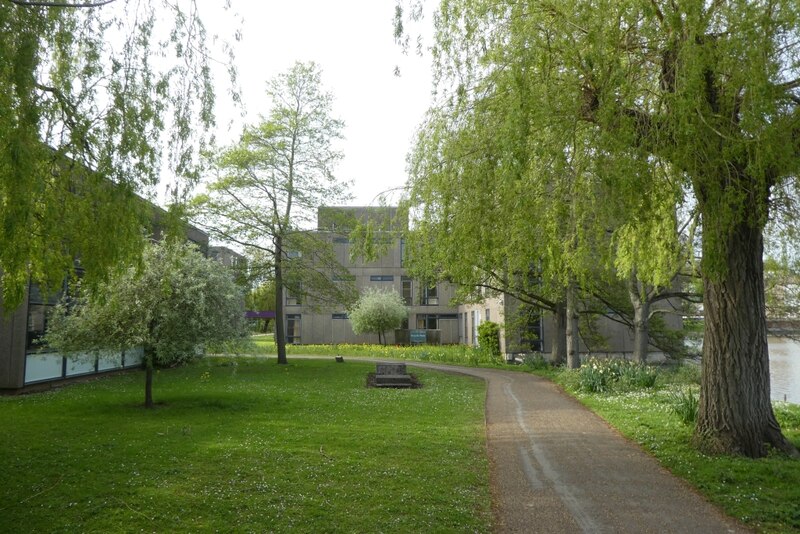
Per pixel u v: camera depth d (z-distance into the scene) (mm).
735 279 8438
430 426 11148
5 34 6594
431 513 6035
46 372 17156
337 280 26266
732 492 6684
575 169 7762
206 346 13148
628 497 6730
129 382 18719
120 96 7828
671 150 7043
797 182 7973
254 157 23750
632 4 7062
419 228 10008
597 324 30000
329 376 21438
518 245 9180
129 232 8172
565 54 7352
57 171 7703
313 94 24875
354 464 8008
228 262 25859
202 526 5688
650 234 10664
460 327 43906
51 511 6129
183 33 8219
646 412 11945
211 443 9336
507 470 7961
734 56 6484
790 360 33594
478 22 8398
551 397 15727
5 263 7035
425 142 9641
